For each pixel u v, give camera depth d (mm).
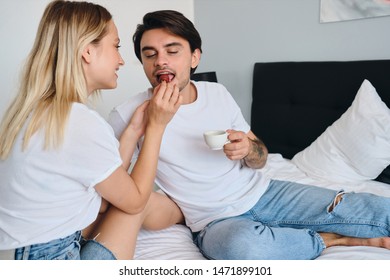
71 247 1009
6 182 934
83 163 923
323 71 2158
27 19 2279
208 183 1363
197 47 1386
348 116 1925
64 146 907
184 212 1424
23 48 2291
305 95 2246
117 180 992
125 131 1273
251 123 2592
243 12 2619
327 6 2164
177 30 1287
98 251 1076
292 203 1398
